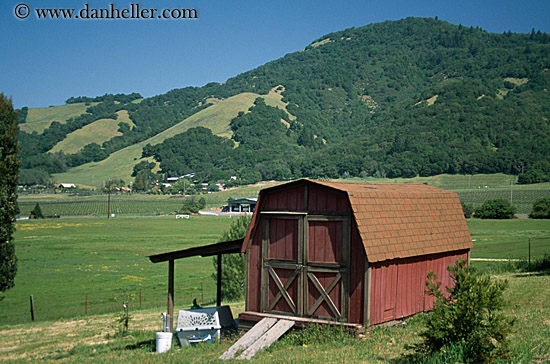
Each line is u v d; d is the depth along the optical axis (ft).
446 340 37.09
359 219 51.78
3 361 59.31
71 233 296.92
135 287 137.90
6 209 99.76
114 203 626.23
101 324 84.12
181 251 63.31
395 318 54.60
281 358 44.32
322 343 49.16
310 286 54.95
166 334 58.34
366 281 51.06
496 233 250.98
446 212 65.67
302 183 56.08
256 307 58.90
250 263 59.62
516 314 55.16
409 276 56.95
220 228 328.29
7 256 99.91
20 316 99.81
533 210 362.74
